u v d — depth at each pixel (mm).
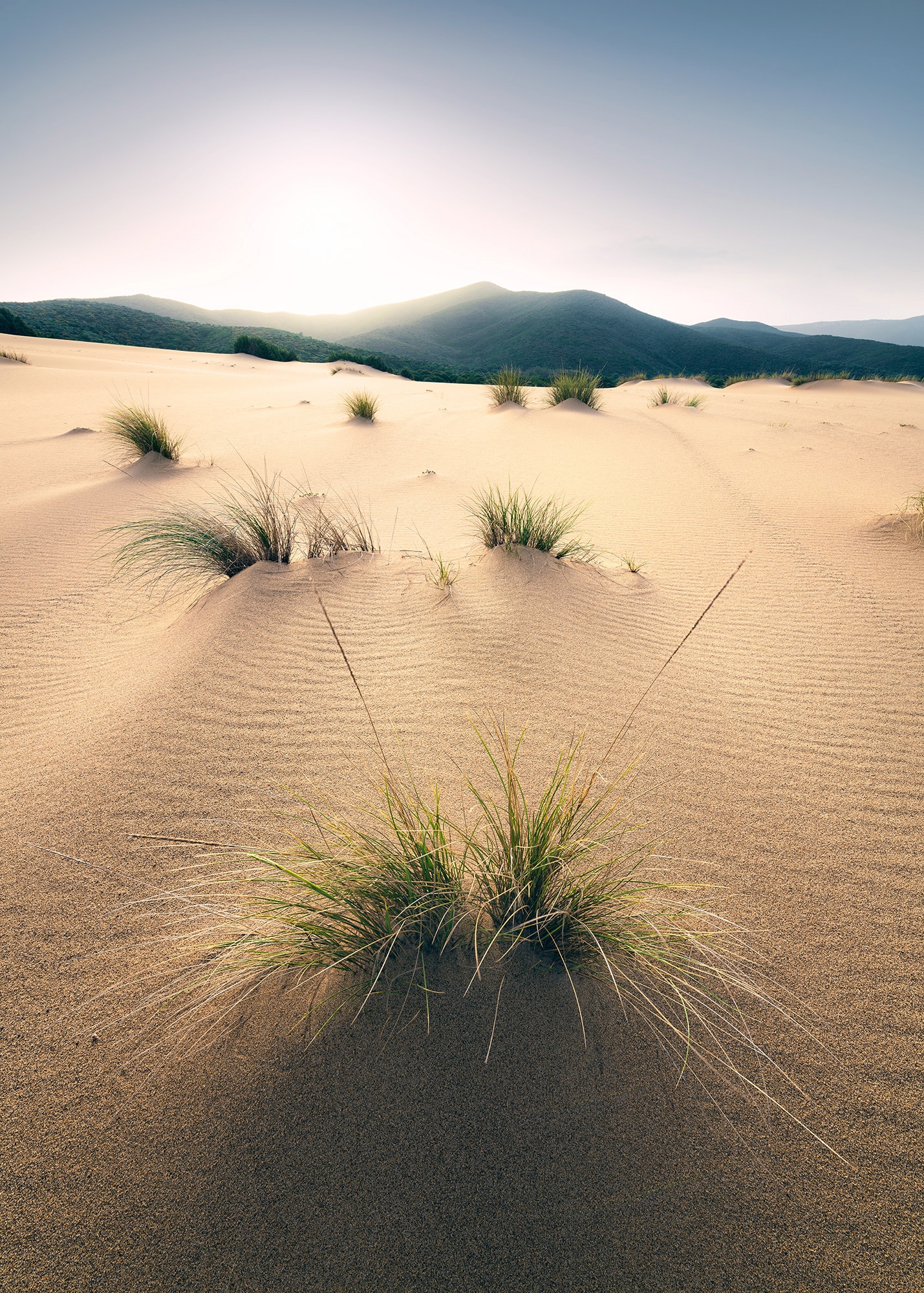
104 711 3102
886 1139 1431
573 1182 1312
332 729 2924
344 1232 1226
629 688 3424
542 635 3873
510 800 1781
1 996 1691
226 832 2256
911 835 2398
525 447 11031
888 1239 1262
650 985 1725
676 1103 1468
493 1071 1488
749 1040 1623
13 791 2521
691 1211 1287
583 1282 1182
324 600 4184
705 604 4703
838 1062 1588
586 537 6301
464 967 1713
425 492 8000
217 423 13539
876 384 26469
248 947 1653
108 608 4863
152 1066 1508
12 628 4496
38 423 13758
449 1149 1349
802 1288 1190
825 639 4102
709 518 6918
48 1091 1463
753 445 11336
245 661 3439
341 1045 1531
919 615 4426
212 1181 1295
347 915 1747
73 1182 1298
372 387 22406
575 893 1751
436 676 3396
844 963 1862
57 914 1937
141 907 1956
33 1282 1153
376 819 2297
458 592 4371
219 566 4879
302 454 10328
